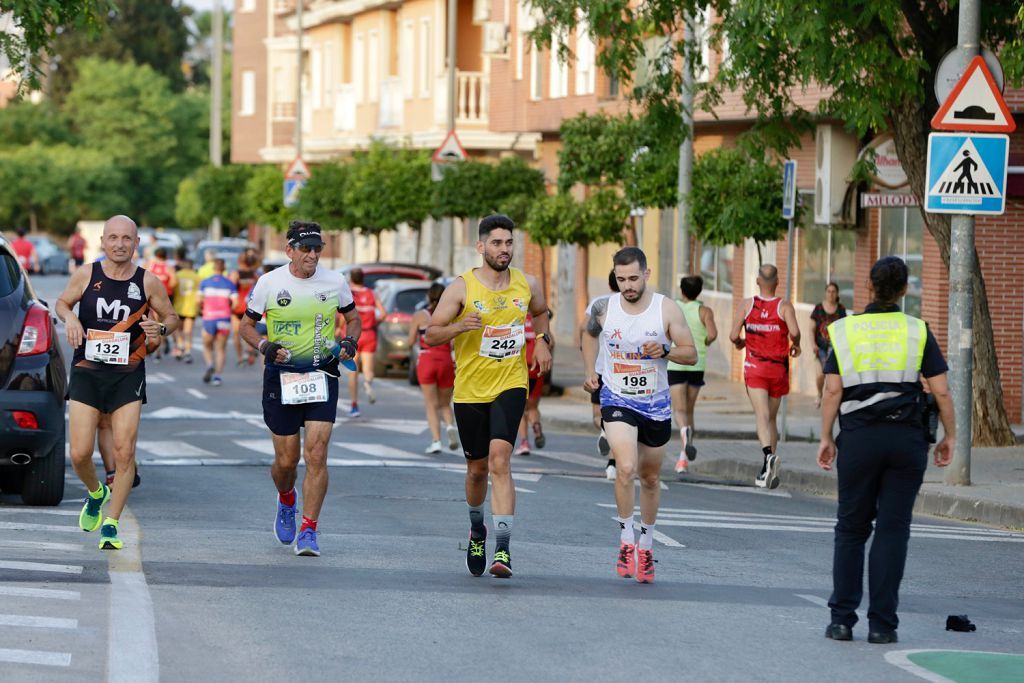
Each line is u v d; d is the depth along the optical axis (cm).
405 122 11012
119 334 2408
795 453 4403
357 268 5966
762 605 2212
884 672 1797
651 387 2348
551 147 9244
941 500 3534
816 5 3744
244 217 15775
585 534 2872
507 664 1777
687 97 5566
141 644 1784
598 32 4331
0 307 2886
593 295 9075
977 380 4434
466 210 8706
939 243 4322
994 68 3712
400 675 1706
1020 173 4953
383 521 2931
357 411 5472
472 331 2289
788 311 3844
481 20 9844
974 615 2250
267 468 3794
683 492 3712
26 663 1673
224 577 2222
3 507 2933
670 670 1775
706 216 5559
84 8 3903
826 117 5747
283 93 15150
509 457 2303
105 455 2931
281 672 1698
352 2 12019
